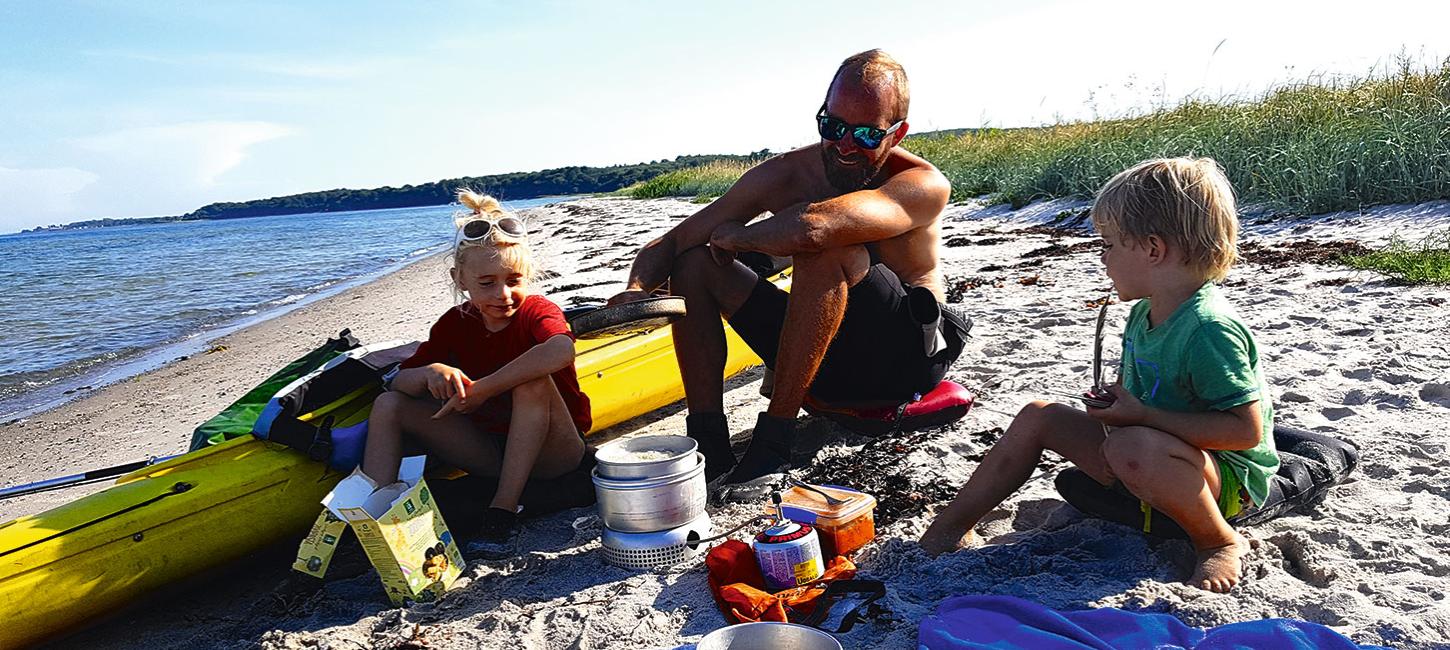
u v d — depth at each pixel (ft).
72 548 10.19
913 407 14.26
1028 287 25.81
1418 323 17.61
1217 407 8.87
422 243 131.03
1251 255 26.99
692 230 13.82
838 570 9.75
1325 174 33.04
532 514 12.25
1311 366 15.75
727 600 9.27
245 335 41.96
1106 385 9.46
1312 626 7.82
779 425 12.66
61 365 38.55
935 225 13.74
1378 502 10.65
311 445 11.64
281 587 11.08
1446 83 35.40
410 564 10.25
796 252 12.13
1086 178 45.06
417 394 11.66
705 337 13.34
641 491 10.51
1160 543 10.04
